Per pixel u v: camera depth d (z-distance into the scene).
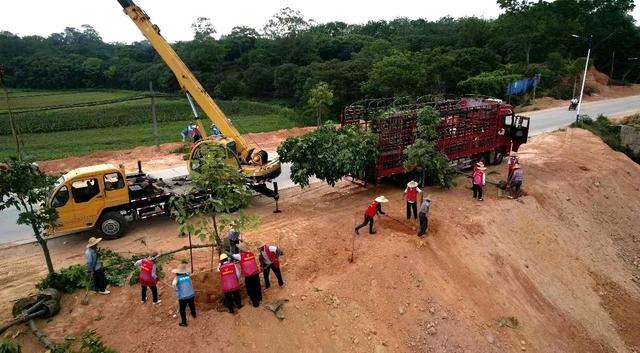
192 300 9.90
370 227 13.91
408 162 16.39
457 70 49.47
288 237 13.66
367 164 16.20
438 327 11.39
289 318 10.46
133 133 39.78
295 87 58.47
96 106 52.91
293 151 15.41
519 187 17.42
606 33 62.81
